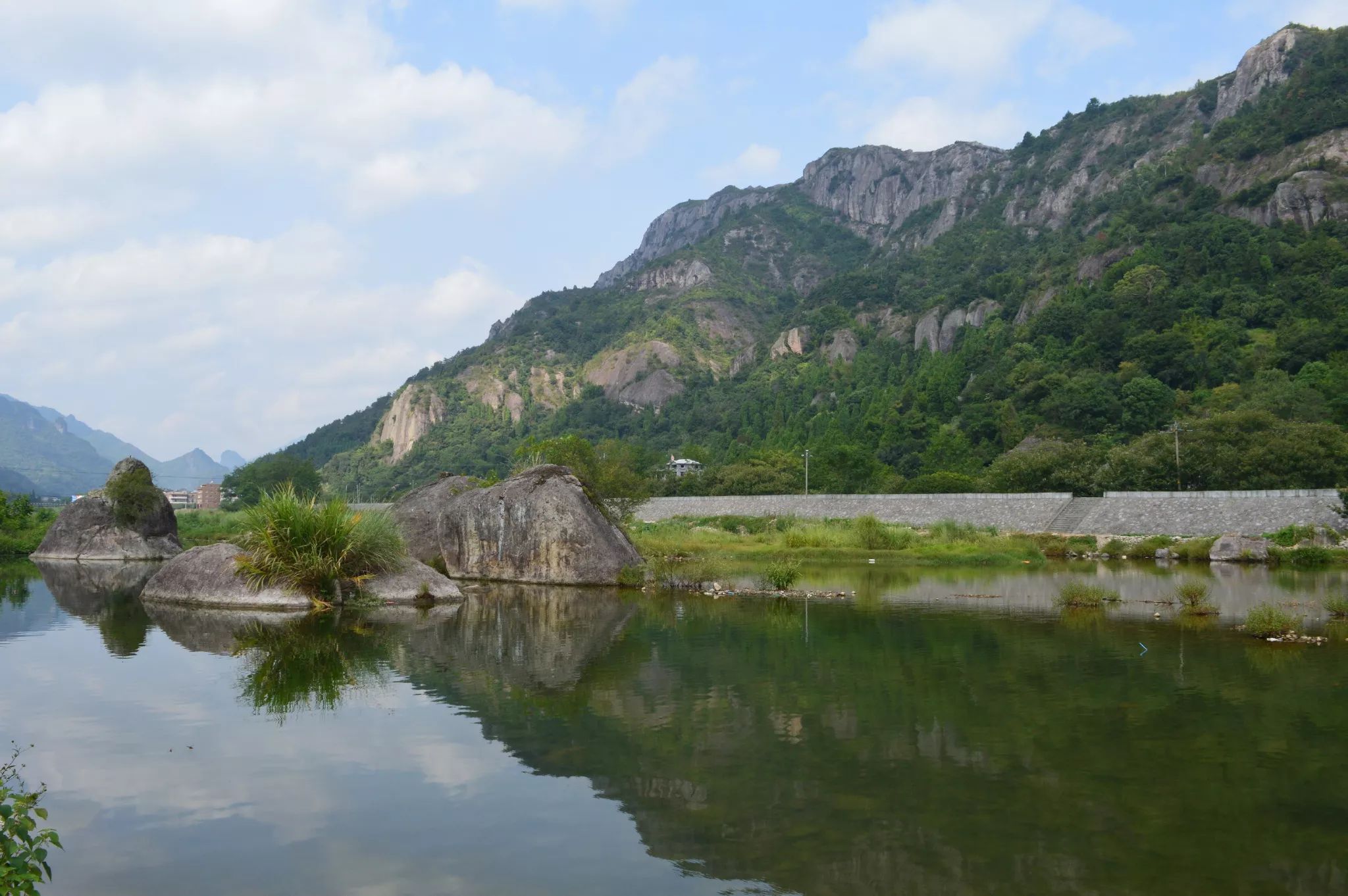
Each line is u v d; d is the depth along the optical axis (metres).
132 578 29.94
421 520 32.06
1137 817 7.46
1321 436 57.59
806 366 184.00
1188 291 114.00
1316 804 7.77
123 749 9.39
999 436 97.56
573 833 7.17
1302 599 23.72
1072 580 29.97
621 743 9.59
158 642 16.08
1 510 45.31
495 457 188.25
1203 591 21.86
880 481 84.00
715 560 33.59
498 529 28.73
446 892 6.12
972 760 8.98
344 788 8.22
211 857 6.71
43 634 17.06
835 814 7.55
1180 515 49.88
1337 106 145.62
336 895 6.09
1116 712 10.94
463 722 10.49
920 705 11.28
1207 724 10.40
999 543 46.03
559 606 21.98
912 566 37.16
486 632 17.59
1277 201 131.38
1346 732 10.06
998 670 13.55
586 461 44.19
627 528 45.84
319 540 21.84
